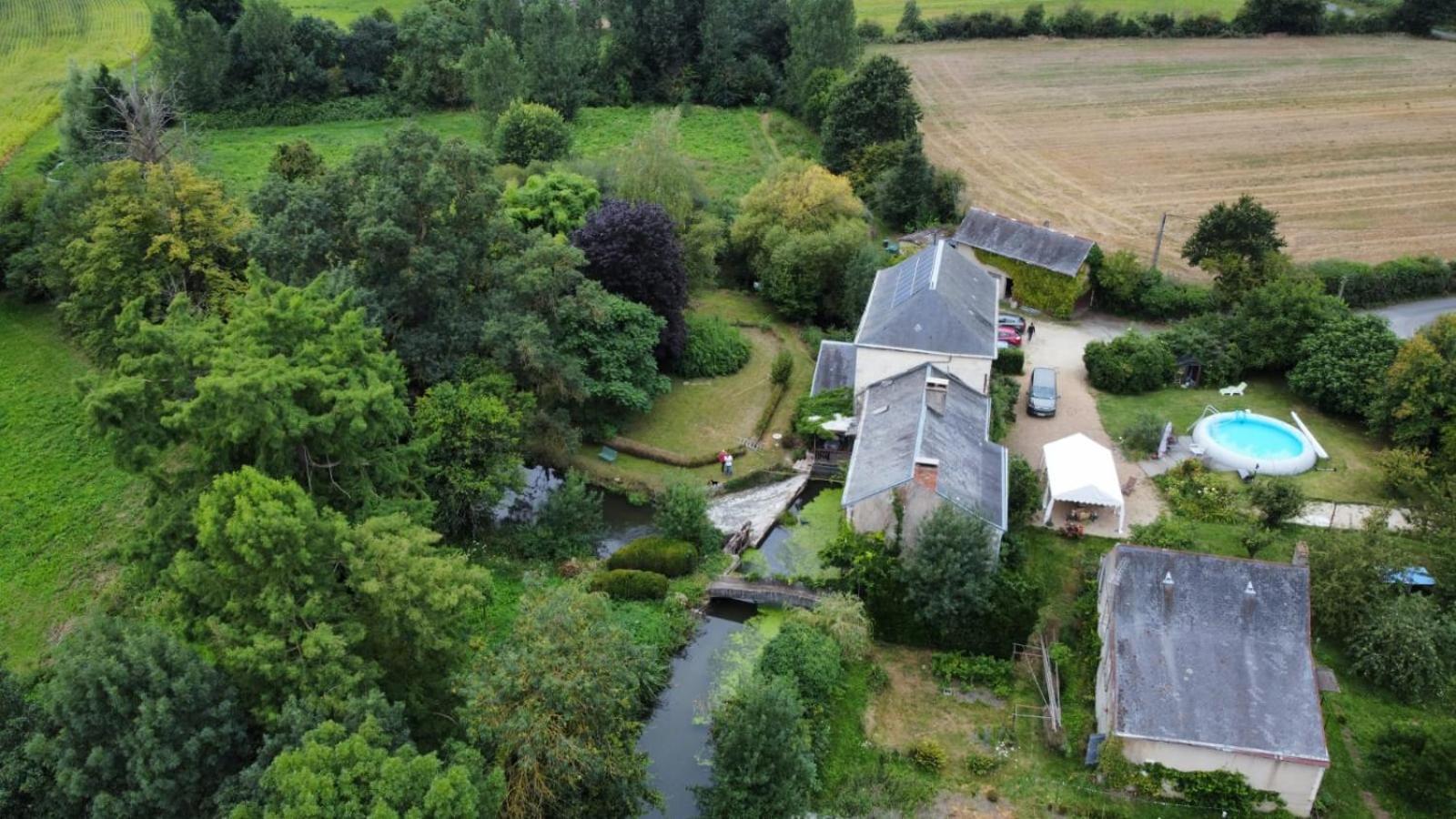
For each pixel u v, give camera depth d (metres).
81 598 49.62
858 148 102.62
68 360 68.38
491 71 107.56
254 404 38.91
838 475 60.03
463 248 58.62
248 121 114.94
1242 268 75.75
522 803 34.53
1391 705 43.69
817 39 121.50
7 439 60.53
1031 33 148.25
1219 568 41.06
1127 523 54.62
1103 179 105.50
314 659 34.41
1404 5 143.00
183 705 32.78
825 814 38.72
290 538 35.41
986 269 82.81
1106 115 121.75
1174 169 107.31
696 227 79.44
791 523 56.50
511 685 35.22
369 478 45.34
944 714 43.50
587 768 35.53
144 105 77.81
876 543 49.00
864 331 59.91
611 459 61.81
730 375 72.06
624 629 43.06
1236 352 68.56
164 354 41.88
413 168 57.03
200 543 35.94
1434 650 43.50
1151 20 146.50
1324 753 37.53
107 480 57.59
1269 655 39.66
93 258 63.19
